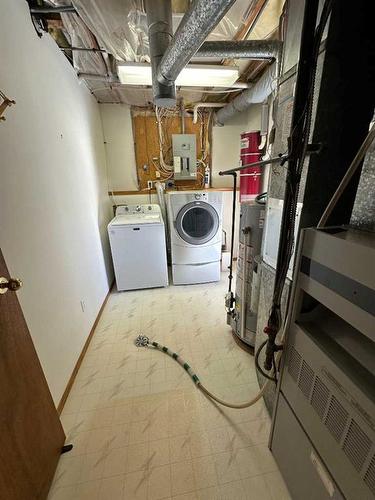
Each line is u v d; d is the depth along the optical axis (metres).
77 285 1.92
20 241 1.20
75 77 2.23
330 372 0.74
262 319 1.47
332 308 0.71
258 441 1.26
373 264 0.55
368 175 0.90
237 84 2.48
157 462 1.18
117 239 2.75
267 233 1.37
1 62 1.14
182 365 1.78
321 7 0.86
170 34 1.41
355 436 0.65
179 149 3.41
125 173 3.54
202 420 1.38
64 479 1.12
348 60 0.88
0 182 1.08
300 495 0.95
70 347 1.68
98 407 1.47
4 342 0.92
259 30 1.73
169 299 2.78
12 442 0.89
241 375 1.69
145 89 2.77
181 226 2.87
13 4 1.25
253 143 2.76
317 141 0.94
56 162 1.70
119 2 1.36
